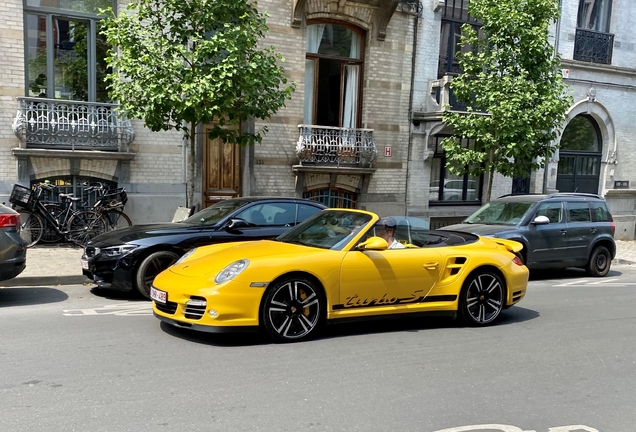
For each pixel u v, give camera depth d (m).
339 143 14.75
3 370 4.75
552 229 11.04
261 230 8.33
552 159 18.38
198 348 5.51
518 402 4.52
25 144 11.53
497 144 13.13
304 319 5.86
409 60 15.60
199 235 7.96
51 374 4.68
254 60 9.84
